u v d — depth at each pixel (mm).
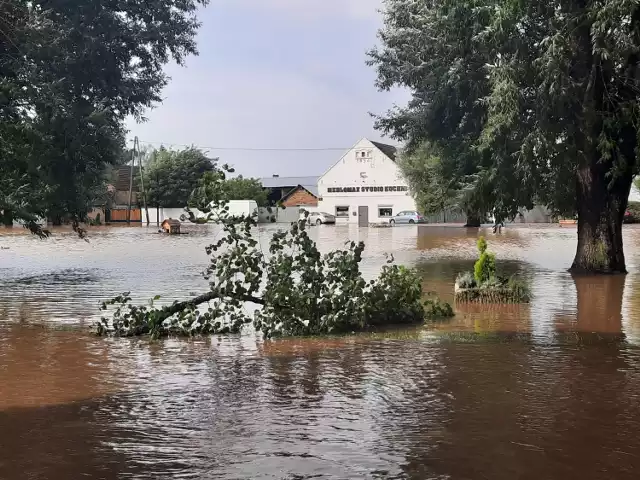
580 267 19891
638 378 7699
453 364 8445
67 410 6574
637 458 5246
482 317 12203
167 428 6008
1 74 19641
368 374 7957
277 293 10633
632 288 16219
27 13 19266
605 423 6086
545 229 52094
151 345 9844
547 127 18125
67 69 23391
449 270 20828
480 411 6453
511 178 19312
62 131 20734
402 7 25047
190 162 86250
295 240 11336
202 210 11328
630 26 17125
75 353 9258
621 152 18922
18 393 7184
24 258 26141
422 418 6250
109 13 24984
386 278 11820
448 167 25062
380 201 81188
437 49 22547
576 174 19766
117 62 26328
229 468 5066
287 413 6434
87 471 5035
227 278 10969
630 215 61250
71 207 22422
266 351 9391
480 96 21297
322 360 8766
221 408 6613
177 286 16797
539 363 8469
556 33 17625
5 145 17844
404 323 11648
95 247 32875
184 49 28250
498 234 44312
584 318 12000
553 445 5531
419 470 5012
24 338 10336
